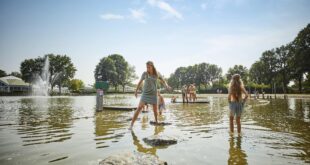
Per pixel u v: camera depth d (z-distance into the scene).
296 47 58.94
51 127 6.81
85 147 4.48
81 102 23.08
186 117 9.59
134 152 3.78
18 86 79.44
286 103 21.00
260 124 7.50
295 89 76.50
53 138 5.29
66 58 88.00
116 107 13.22
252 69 89.31
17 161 3.59
